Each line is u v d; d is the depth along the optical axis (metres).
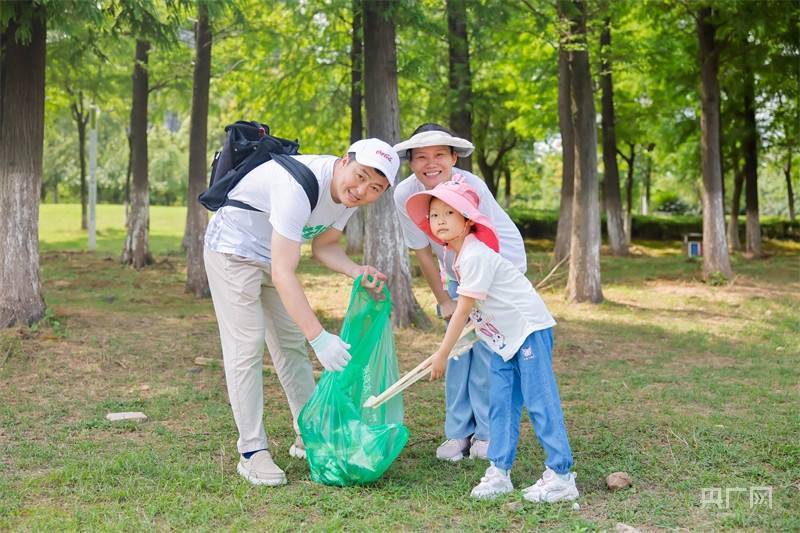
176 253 21.00
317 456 4.15
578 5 12.10
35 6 7.85
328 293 13.23
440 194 3.96
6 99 8.35
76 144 48.41
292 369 4.71
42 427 5.38
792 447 4.64
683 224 28.31
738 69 18.16
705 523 3.56
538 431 3.90
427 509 3.76
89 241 22.05
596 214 12.36
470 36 14.86
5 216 8.37
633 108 22.58
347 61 16.81
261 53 15.71
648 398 6.21
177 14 9.05
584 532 3.41
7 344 7.57
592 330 9.91
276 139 4.33
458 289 3.93
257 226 4.27
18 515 3.69
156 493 3.96
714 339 9.25
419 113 18.72
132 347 8.05
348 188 4.11
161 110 18.66
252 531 3.49
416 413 5.83
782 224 27.42
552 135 24.69
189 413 5.83
